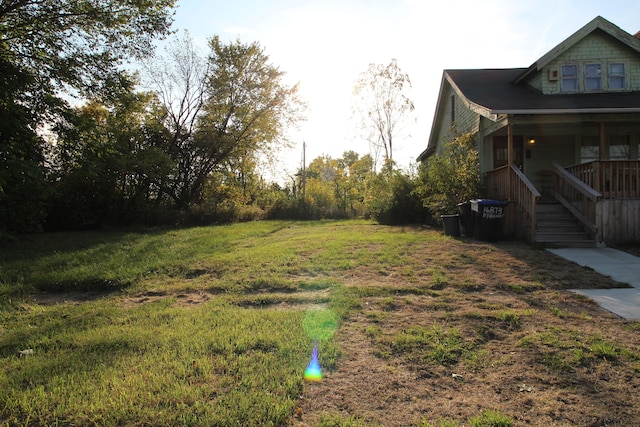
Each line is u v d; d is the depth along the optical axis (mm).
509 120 10531
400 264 7703
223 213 21547
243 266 7906
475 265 7535
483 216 10062
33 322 5059
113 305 5824
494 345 4008
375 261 7992
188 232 15508
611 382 3230
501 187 11484
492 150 13320
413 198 16359
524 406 2891
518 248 9062
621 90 12961
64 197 18125
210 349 3900
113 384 3178
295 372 3396
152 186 21953
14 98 13383
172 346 4000
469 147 13711
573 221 10430
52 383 3242
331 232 13422
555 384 3209
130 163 19281
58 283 7051
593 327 4484
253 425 2629
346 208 24375
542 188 13562
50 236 15156
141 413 2754
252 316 4938
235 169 26922
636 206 9602
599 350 3758
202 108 24781
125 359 3695
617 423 2672
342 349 3891
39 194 14219
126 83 16547
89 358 3746
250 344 4000
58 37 15250
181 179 23875
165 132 23484
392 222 16766
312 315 4949
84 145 15156
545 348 3885
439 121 19094
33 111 13977
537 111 10258
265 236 13398
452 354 3764
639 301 5480
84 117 14719
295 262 8086
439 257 8172
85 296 6520
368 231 13383
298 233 13727
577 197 10539
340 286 6312
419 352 3816
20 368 3592
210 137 24156
